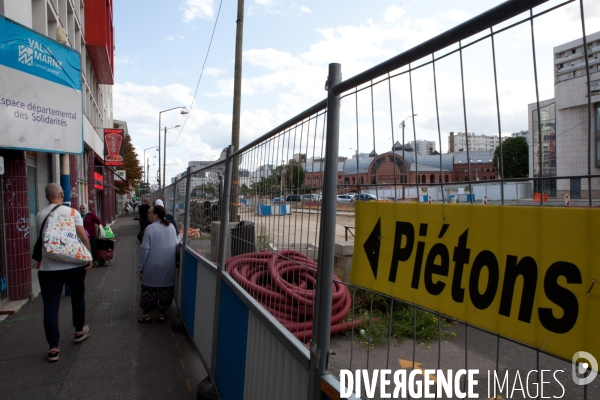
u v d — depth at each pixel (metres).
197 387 3.64
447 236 1.22
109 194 33.25
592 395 1.87
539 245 0.97
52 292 4.43
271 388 2.19
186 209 5.78
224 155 3.95
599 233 0.86
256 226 2.90
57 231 4.41
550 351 0.94
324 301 1.74
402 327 2.67
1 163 6.04
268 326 2.23
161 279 5.75
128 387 3.85
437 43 1.27
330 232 1.76
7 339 5.20
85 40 19.45
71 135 8.09
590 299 0.87
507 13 1.07
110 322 5.85
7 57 6.61
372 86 1.60
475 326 1.11
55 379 4.00
